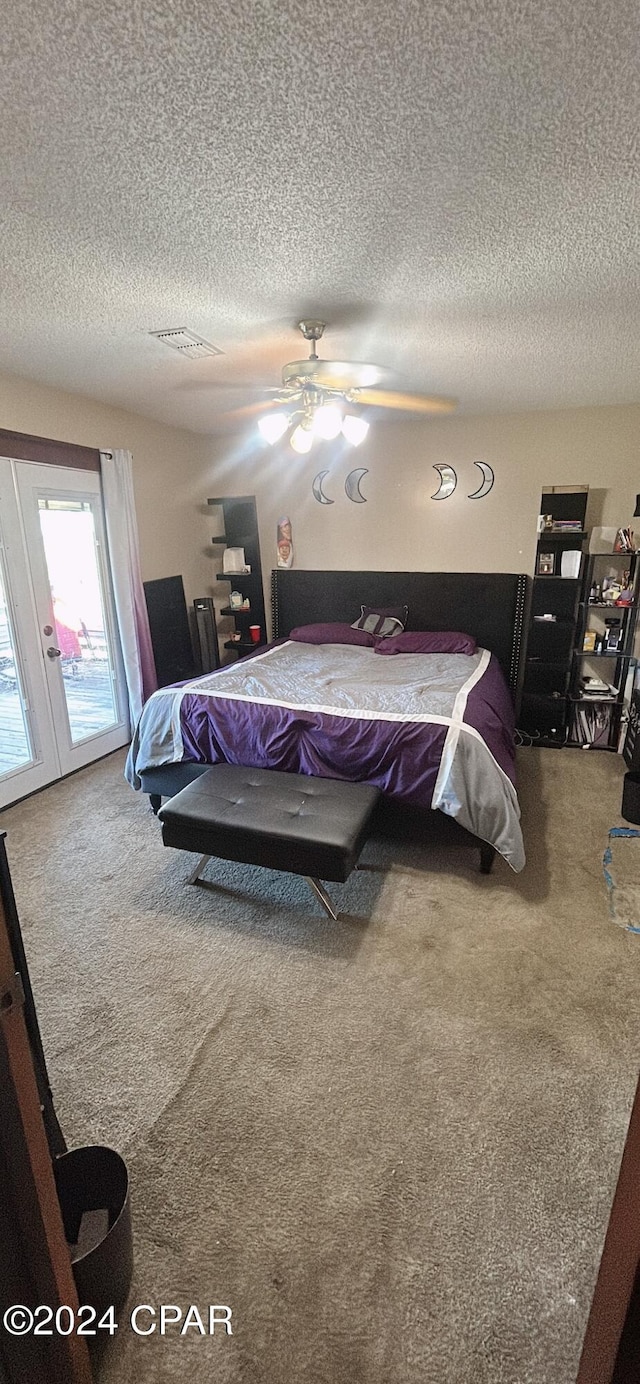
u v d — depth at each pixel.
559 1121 1.50
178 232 1.68
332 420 2.65
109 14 0.96
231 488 5.10
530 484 4.26
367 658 4.04
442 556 4.61
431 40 1.02
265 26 0.99
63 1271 0.87
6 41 1.00
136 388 3.45
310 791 2.49
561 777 3.67
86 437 3.70
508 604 4.42
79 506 3.65
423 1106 1.54
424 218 1.62
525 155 1.33
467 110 1.19
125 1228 1.11
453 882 2.53
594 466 4.09
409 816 2.62
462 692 3.02
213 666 4.92
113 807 3.27
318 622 5.03
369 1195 1.33
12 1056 0.74
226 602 5.46
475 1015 1.83
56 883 2.55
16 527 3.19
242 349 2.76
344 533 4.85
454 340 2.65
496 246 1.78
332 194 1.50
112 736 4.12
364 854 2.77
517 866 2.43
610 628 4.18
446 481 4.46
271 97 1.15
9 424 3.14
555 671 4.20
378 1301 1.15
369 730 2.61
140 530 4.32
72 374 3.12
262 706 2.85
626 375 3.21
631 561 3.99
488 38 1.02
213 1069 1.66
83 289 2.06
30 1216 0.79
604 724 4.21
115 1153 1.20
